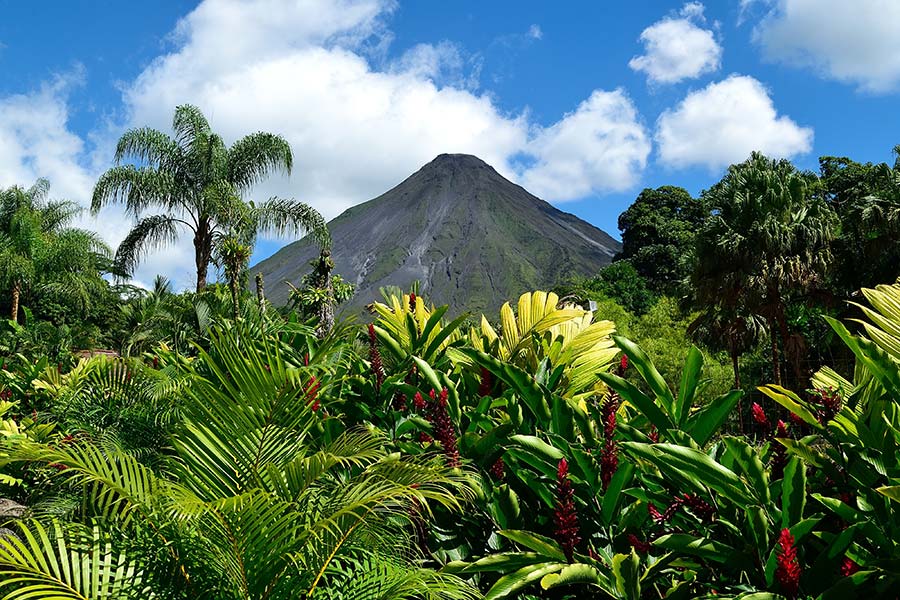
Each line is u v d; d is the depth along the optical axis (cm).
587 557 204
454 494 256
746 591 179
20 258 3384
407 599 238
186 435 261
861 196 2792
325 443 303
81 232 3641
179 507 214
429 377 294
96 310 3691
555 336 363
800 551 184
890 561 162
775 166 2795
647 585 204
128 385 431
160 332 1717
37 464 396
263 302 734
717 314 2872
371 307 390
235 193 2408
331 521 218
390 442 286
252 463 254
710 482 189
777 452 219
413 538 266
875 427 193
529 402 262
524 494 264
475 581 244
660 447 192
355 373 376
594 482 227
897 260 2325
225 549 215
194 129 2503
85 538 221
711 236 2734
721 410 225
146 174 2408
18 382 720
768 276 2538
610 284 6088
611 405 263
